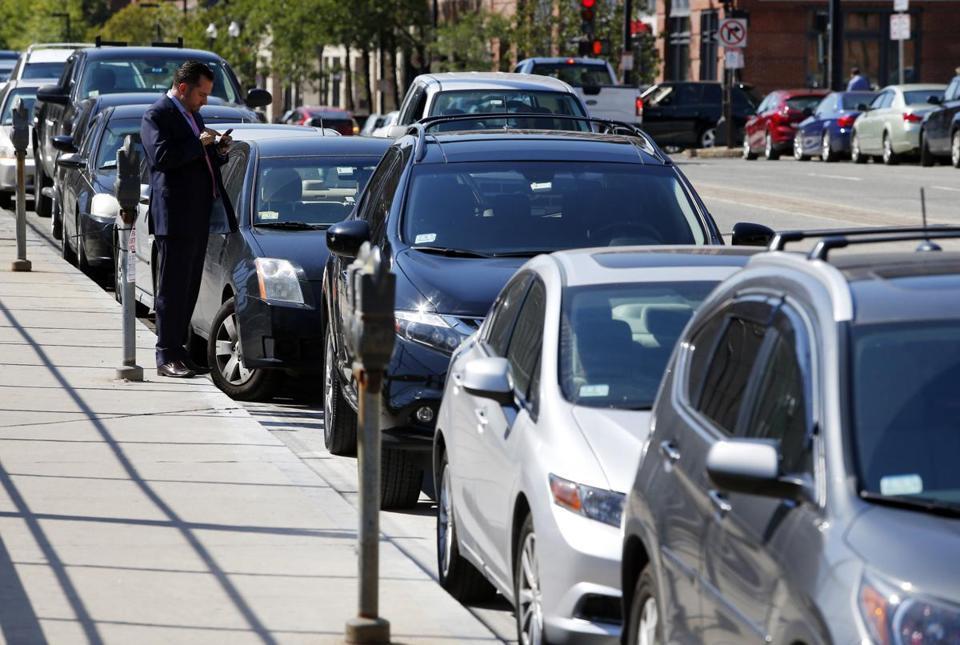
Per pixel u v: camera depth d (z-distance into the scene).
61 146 64.44
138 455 30.16
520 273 24.45
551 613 18.92
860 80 141.50
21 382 37.47
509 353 23.12
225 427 32.97
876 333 13.91
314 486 28.09
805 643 12.38
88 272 60.31
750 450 13.26
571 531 18.75
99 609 20.83
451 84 60.56
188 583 22.14
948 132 105.50
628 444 19.38
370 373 19.11
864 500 12.72
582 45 138.75
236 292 37.97
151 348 42.62
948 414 13.31
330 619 20.66
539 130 34.38
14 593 21.47
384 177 33.47
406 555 24.39
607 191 31.22
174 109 37.84
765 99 139.88
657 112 154.88
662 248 24.25
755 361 15.22
